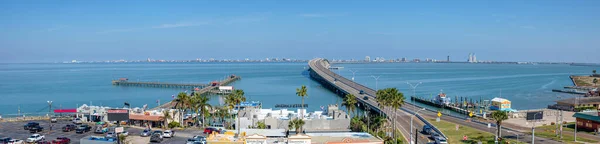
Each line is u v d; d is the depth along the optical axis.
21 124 126.00
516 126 125.81
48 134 109.56
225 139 82.44
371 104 180.00
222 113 138.00
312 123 113.50
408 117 145.12
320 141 84.69
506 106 173.12
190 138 101.75
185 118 134.00
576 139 102.50
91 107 138.75
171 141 100.19
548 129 119.19
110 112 125.25
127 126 122.50
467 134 110.81
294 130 106.56
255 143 85.44
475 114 158.00
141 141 99.44
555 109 175.25
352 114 171.38
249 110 130.62
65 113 146.38
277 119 116.69
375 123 115.00
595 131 111.12
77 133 110.56
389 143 94.75
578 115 119.81
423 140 105.06
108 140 94.19
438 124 129.50
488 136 107.19
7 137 103.25
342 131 109.25
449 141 101.25
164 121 124.06
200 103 128.25
